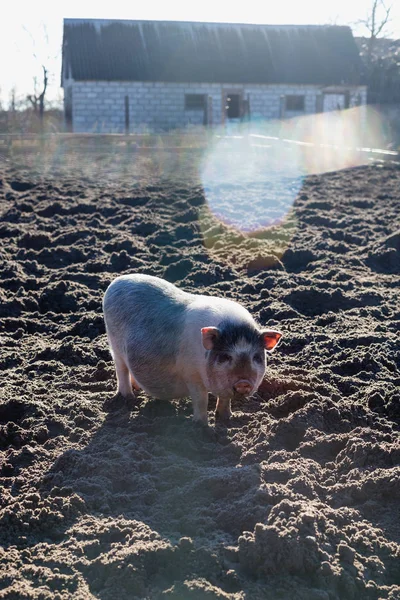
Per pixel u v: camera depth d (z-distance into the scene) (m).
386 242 12.80
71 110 41.34
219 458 5.63
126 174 22.00
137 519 4.74
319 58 44.56
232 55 43.38
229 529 4.61
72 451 5.52
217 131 37.03
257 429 6.03
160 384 6.21
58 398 6.83
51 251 12.30
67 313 9.73
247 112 42.31
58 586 4.03
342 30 47.00
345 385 7.11
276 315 9.23
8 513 4.65
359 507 4.92
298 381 6.99
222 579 4.10
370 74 48.19
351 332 8.56
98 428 6.18
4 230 13.93
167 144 31.70
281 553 4.15
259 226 14.52
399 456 5.49
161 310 6.15
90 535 4.50
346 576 4.12
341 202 16.94
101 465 5.30
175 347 5.90
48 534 4.61
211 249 12.64
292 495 4.79
